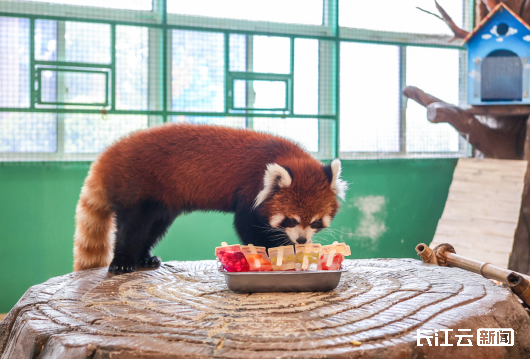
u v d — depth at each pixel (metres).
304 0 5.42
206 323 1.63
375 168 5.62
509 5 5.24
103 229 3.03
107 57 4.68
